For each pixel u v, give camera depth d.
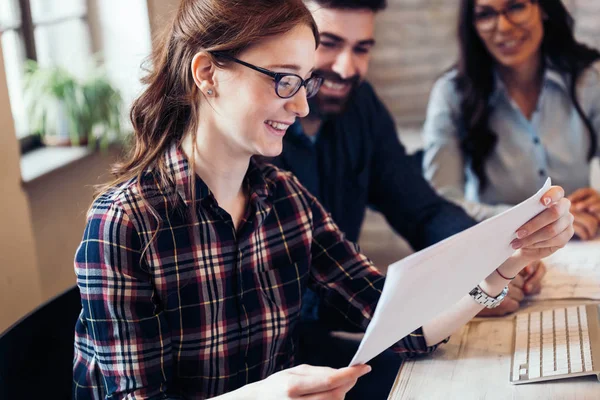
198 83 1.06
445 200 2.03
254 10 1.03
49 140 2.35
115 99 2.33
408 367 1.13
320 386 0.90
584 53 2.05
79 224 2.35
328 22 1.75
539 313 1.26
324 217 1.32
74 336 1.25
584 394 0.98
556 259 1.54
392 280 0.84
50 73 2.27
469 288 1.08
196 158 1.11
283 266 1.23
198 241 1.12
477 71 2.15
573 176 2.16
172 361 1.12
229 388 1.16
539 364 1.06
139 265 1.07
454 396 1.01
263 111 1.04
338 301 1.29
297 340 1.31
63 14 2.50
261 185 1.19
